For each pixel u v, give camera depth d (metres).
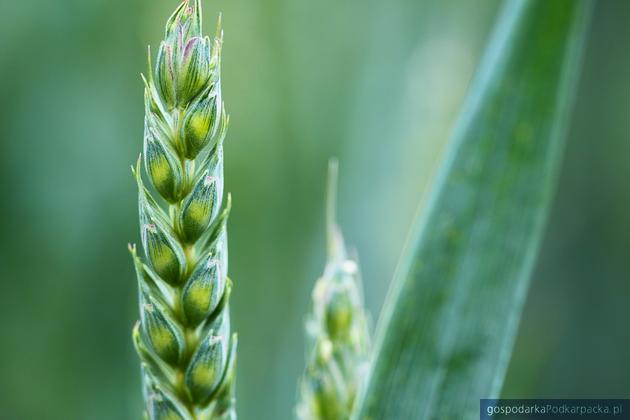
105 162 0.62
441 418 0.27
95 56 0.63
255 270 0.62
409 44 0.70
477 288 0.28
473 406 0.28
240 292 0.62
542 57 0.28
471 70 0.71
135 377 0.58
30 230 0.59
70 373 0.58
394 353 0.28
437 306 0.28
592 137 0.75
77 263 0.60
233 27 0.67
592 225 0.74
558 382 0.68
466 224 0.28
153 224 0.25
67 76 0.62
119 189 0.62
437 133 0.70
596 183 0.75
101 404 0.57
